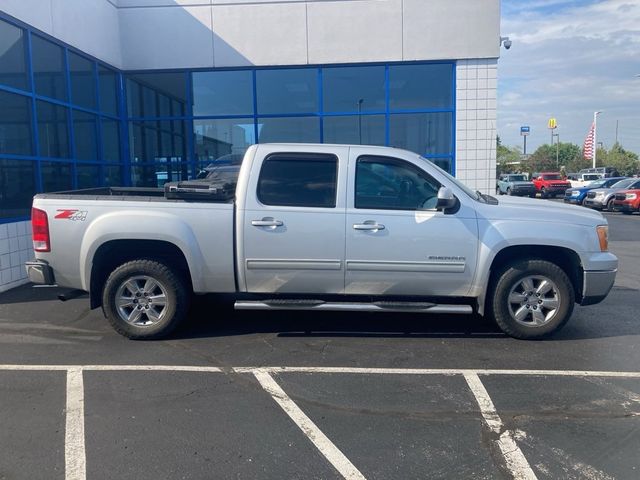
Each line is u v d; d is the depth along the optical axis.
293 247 5.77
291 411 4.30
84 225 5.79
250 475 3.43
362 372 5.09
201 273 5.84
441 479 3.40
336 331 6.31
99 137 12.15
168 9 13.16
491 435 3.94
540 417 4.22
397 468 3.52
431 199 5.84
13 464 3.54
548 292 5.91
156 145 13.67
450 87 13.27
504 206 5.95
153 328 5.93
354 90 13.36
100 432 3.96
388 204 5.82
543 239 5.75
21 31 9.16
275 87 13.41
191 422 4.12
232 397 4.55
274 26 13.12
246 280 5.89
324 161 5.87
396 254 5.76
